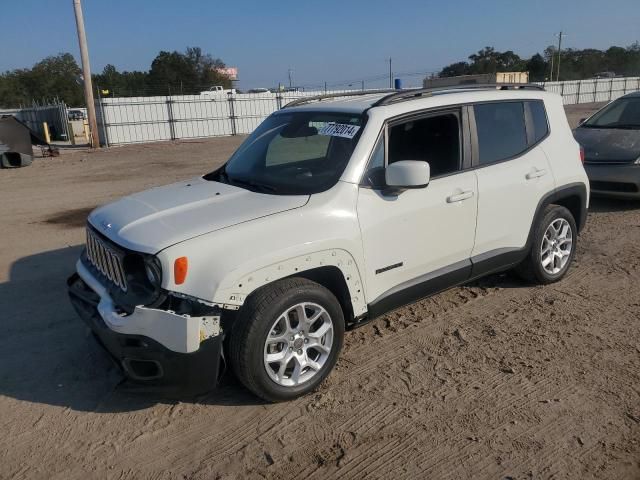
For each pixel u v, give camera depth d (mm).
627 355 4051
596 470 2914
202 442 3262
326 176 3846
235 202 3738
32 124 38438
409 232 4023
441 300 5148
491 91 4785
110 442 3285
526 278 5336
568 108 42844
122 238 3404
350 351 4262
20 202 11266
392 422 3383
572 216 5422
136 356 3230
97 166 18172
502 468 2961
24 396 3775
